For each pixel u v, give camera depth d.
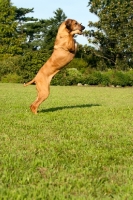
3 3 60.09
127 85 40.66
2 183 4.50
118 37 55.03
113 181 4.71
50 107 13.71
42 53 39.53
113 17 55.66
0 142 6.88
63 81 39.06
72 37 10.70
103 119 10.44
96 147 6.66
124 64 55.72
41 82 10.90
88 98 20.09
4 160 5.46
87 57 58.44
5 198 3.98
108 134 8.06
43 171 5.05
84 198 4.05
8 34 60.31
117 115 11.38
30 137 7.45
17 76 40.03
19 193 4.15
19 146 6.55
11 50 58.66
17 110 12.11
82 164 5.43
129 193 4.26
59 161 5.56
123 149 6.53
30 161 5.51
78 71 41.47
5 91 24.36
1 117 10.20
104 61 58.59
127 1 56.16
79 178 4.77
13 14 60.78
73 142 7.03
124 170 5.19
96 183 4.59
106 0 57.41
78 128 8.72
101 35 55.84
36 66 39.31
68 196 4.14
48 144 6.77
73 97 20.64
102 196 4.20
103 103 16.64
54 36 62.03
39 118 10.21
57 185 4.49
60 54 10.67
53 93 24.25
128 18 55.41
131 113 11.97
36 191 4.20
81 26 10.70
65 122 9.64
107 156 5.93
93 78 40.12
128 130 8.66
